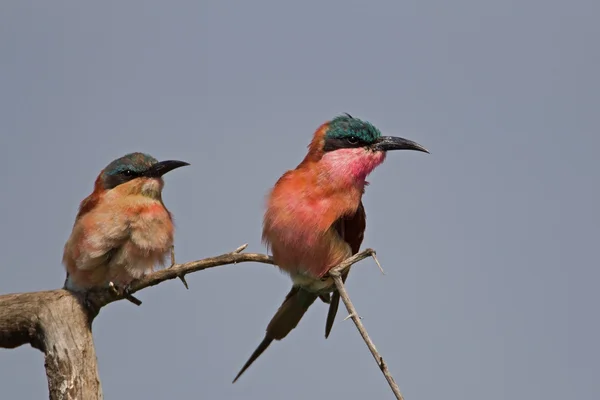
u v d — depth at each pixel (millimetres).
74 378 9406
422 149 11641
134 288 10711
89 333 9797
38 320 9633
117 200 11500
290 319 11773
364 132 11453
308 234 10898
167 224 11727
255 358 11812
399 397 7969
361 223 11633
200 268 10195
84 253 11109
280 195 11047
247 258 10133
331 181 11039
